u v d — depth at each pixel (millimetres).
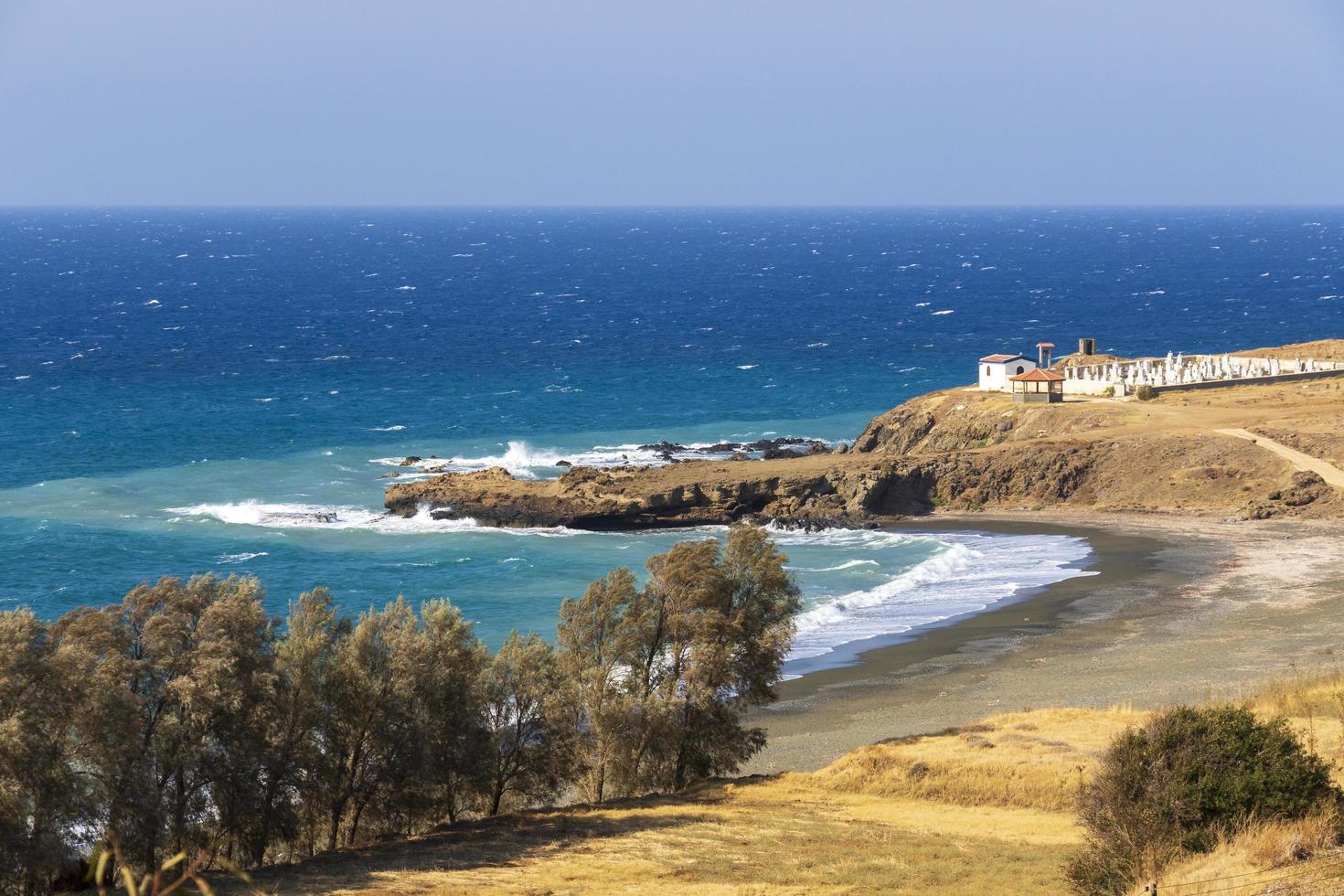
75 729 57938
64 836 55500
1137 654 100938
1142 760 50000
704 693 77000
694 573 78062
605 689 76062
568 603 77562
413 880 55156
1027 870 54125
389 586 130500
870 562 137625
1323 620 108875
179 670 60938
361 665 67500
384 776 67250
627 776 76375
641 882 54031
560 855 59188
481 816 73375
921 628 112875
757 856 58062
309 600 69062
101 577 132000
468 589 129875
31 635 57156
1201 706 79625
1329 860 40906
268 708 62594
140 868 56500
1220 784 47625
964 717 86438
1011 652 103875
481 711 72188
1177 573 128250
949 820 64438
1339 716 69250
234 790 60938
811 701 93625
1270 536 142000
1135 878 44781
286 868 58938
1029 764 70000
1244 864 42375
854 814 66375
